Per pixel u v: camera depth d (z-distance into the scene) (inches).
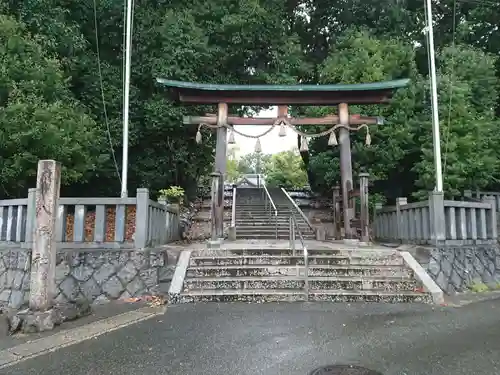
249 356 175.6
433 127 436.8
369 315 246.7
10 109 368.2
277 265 324.2
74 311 242.7
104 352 183.0
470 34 686.5
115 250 303.9
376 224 517.7
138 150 620.1
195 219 667.4
